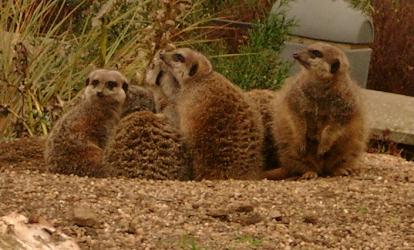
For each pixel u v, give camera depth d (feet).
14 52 47.65
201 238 29.91
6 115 46.91
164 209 32.78
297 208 34.06
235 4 63.87
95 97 40.57
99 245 28.63
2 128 47.26
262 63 54.75
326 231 31.68
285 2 61.05
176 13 48.70
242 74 54.19
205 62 42.42
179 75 42.47
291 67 58.65
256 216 32.50
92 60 51.70
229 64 54.60
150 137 40.24
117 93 40.86
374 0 72.84
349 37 64.18
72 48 51.42
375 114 60.54
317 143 42.22
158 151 40.22
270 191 36.29
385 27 71.92
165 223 31.30
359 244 30.53
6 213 31.19
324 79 41.65
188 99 41.93
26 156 43.06
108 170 40.14
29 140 44.83
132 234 29.96
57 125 40.91
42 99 48.49
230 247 29.22
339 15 64.49
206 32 58.54
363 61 65.41
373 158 47.70
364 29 64.90
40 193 33.68
